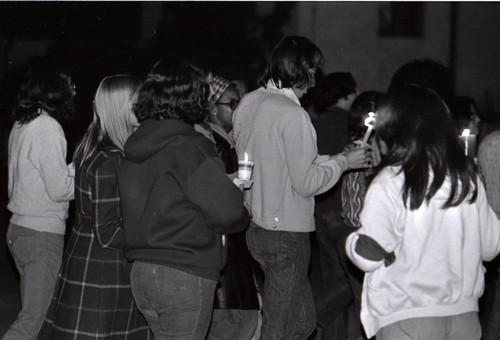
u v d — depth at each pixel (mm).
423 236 2781
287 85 3988
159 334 3252
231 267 4148
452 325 2850
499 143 4066
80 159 3689
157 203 3148
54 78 4312
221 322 4242
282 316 3928
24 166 4191
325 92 5395
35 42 9305
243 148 4023
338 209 5070
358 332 5277
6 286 6945
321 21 9688
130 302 3615
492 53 9617
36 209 4215
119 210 3496
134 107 3385
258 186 3932
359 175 4352
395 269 2814
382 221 2760
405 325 2811
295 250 3910
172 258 3137
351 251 2824
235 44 9492
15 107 4422
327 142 5234
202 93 3314
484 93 9633
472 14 9695
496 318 4445
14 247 4289
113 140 3566
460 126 4508
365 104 4430
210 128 4199
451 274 2811
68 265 3633
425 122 2787
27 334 4227
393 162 2816
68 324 3568
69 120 4414
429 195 2746
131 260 3256
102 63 9156
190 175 3121
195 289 3164
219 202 3109
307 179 3773
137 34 9414
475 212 2869
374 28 9742
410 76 4703
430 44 9758
